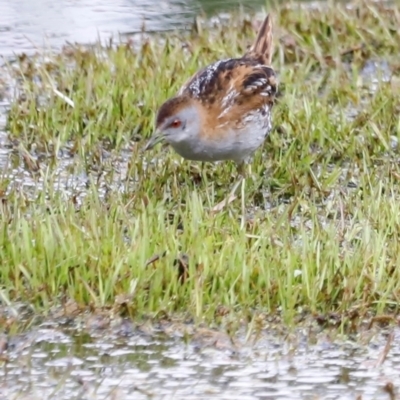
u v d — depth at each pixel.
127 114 15.27
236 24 18.48
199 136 13.08
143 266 11.27
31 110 15.41
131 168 13.95
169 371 10.16
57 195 12.92
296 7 19.28
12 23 19.30
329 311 11.06
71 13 19.84
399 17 18.33
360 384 10.01
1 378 10.02
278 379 10.08
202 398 9.74
